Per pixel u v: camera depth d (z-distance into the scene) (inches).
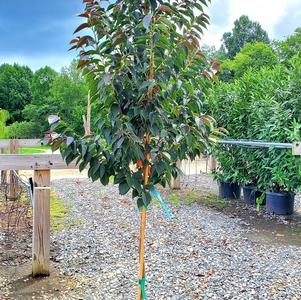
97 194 261.3
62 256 140.3
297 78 199.3
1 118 411.5
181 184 304.8
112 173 70.3
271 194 211.5
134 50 67.7
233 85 253.4
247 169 234.4
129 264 133.4
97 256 141.3
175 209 219.6
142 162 70.6
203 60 73.0
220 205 233.5
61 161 121.3
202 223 190.7
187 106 72.8
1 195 238.5
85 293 110.1
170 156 70.7
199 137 72.7
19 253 141.3
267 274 125.0
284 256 143.5
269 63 704.4
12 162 116.6
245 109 231.3
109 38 68.5
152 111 66.6
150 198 69.4
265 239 166.2
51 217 198.7
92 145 68.4
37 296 108.0
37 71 1221.1
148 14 63.2
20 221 181.2
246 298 107.3
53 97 969.5
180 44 69.4
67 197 251.4
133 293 110.2
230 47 1221.7
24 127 883.4
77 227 180.2
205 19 72.0
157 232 173.0
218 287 114.5
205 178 339.3
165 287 114.3
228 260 138.3
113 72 65.1
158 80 67.9
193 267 130.9
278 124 196.4
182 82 70.0
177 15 71.1
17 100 1273.4
